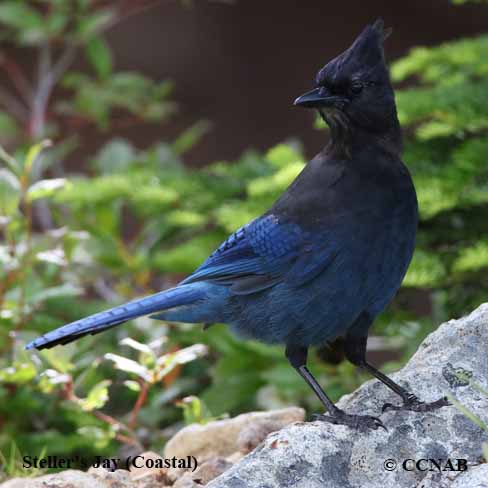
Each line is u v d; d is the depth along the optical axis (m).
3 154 11.37
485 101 11.33
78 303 12.70
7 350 11.27
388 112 8.02
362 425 7.11
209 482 7.17
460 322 7.95
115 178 12.51
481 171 10.83
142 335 12.17
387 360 16.58
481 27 25.20
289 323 8.05
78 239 11.62
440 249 11.78
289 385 11.05
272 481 6.75
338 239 7.80
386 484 6.80
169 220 12.29
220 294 8.21
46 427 11.24
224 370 11.61
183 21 26.55
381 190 7.85
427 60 12.49
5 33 16.17
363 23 26.25
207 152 25.34
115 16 16.44
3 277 11.45
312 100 8.00
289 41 26.59
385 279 7.91
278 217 8.08
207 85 26.36
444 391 7.46
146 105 16.72
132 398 12.00
